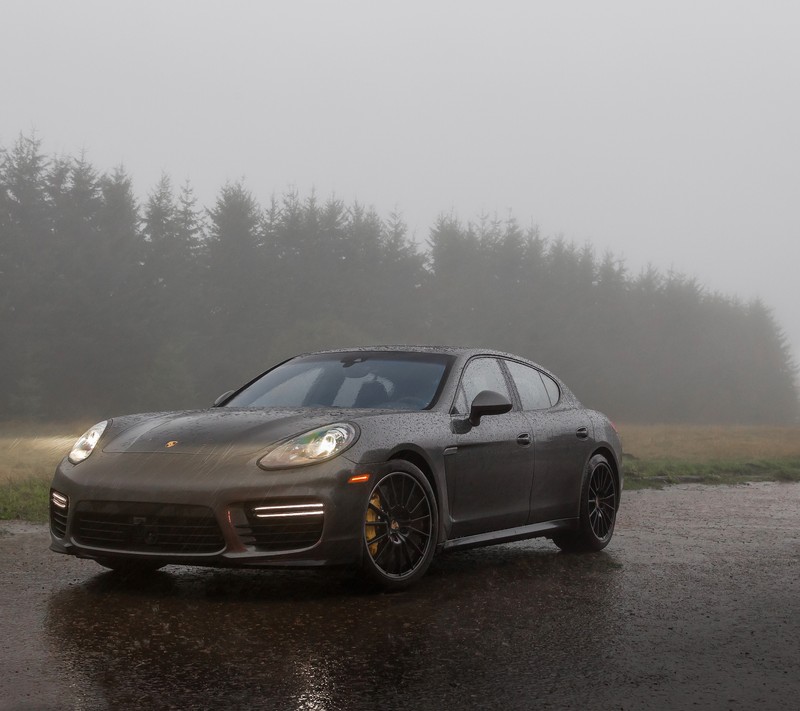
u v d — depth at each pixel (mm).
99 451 4668
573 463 6062
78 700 2838
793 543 6637
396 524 4625
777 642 3713
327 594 4539
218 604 4273
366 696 2916
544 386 6312
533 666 3303
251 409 5062
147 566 5039
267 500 4219
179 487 4266
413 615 4098
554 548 6379
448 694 2953
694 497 10281
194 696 2889
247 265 60656
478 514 5219
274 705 2809
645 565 5625
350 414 4793
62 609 4145
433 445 4898
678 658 3441
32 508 7812
